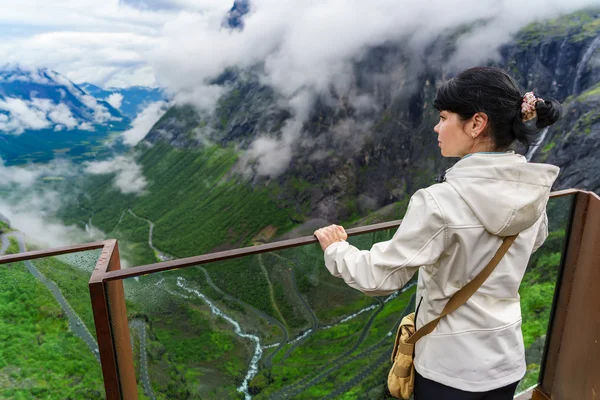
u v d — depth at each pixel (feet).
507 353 4.84
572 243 7.37
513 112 4.34
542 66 503.61
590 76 442.91
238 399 5.69
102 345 5.04
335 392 6.34
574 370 7.35
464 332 4.80
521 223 4.28
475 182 4.35
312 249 5.85
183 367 5.51
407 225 4.55
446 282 4.78
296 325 5.98
